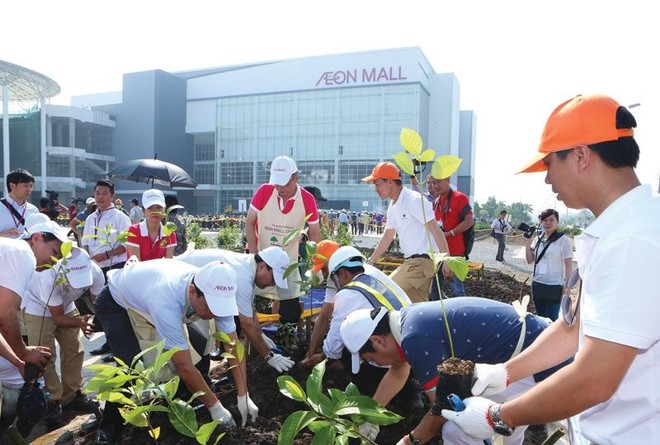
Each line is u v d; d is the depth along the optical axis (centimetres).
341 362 403
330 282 420
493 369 207
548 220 595
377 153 6097
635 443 153
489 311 269
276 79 6544
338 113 6244
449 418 186
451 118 6588
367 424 306
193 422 186
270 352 400
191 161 7350
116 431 324
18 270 313
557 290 595
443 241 465
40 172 5184
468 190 8462
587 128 149
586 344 143
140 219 1125
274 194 491
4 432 341
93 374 472
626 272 136
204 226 3441
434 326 256
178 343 304
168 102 6950
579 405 143
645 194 147
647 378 150
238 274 370
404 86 5944
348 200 6247
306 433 321
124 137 6962
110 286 349
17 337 317
